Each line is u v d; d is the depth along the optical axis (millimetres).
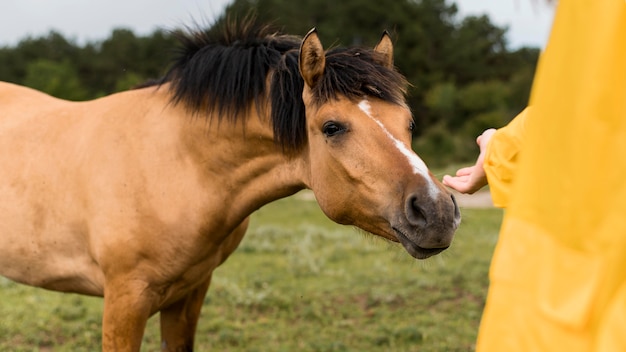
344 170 2232
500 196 1366
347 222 2381
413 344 4434
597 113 829
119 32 47344
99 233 2695
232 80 2566
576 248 862
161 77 2955
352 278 6270
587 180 842
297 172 2520
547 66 862
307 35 2252
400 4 38562
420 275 6297
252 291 5613
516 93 32719
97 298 5602
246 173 2639
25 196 2904
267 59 2564
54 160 2873
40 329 4691
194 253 2709
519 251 899
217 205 2672
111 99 2994
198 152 2666
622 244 839
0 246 2988
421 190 2045
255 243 7996
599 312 848
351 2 37688
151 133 2738
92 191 2727
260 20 2807
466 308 5258
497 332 905
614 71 826
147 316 2760
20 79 48250
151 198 2652
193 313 3145
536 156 880
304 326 4840
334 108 2240
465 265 6711
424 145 27281
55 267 2922
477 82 37406
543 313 868
